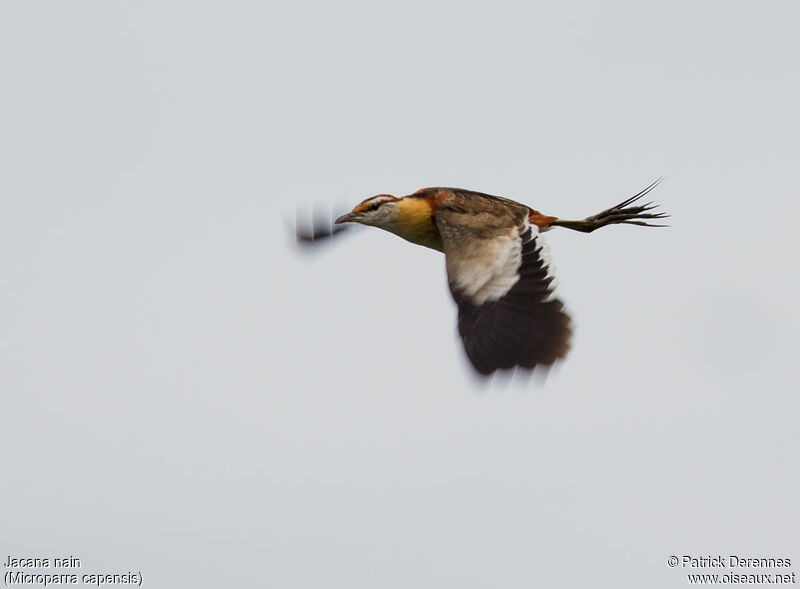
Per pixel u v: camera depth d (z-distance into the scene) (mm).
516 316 14984
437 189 18203
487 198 17625
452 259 16047
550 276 15367
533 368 14391
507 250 15930
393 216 18109
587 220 18219
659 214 18312
